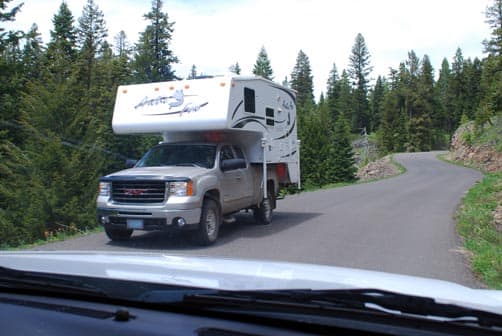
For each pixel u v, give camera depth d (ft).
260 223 42.32
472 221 44.75
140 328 6.97
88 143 78.69
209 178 32.35
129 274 8.89
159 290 7.82
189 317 7.40
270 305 7.30
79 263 9.82
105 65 147.95
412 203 62.59
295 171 47.70
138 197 30.53
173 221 29.84
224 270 9.88
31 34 106.93
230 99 34.71
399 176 144.87
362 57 398.83
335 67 422.00
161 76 168.55
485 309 7.34
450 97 417.08
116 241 33.83
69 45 168.76
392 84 426.51
